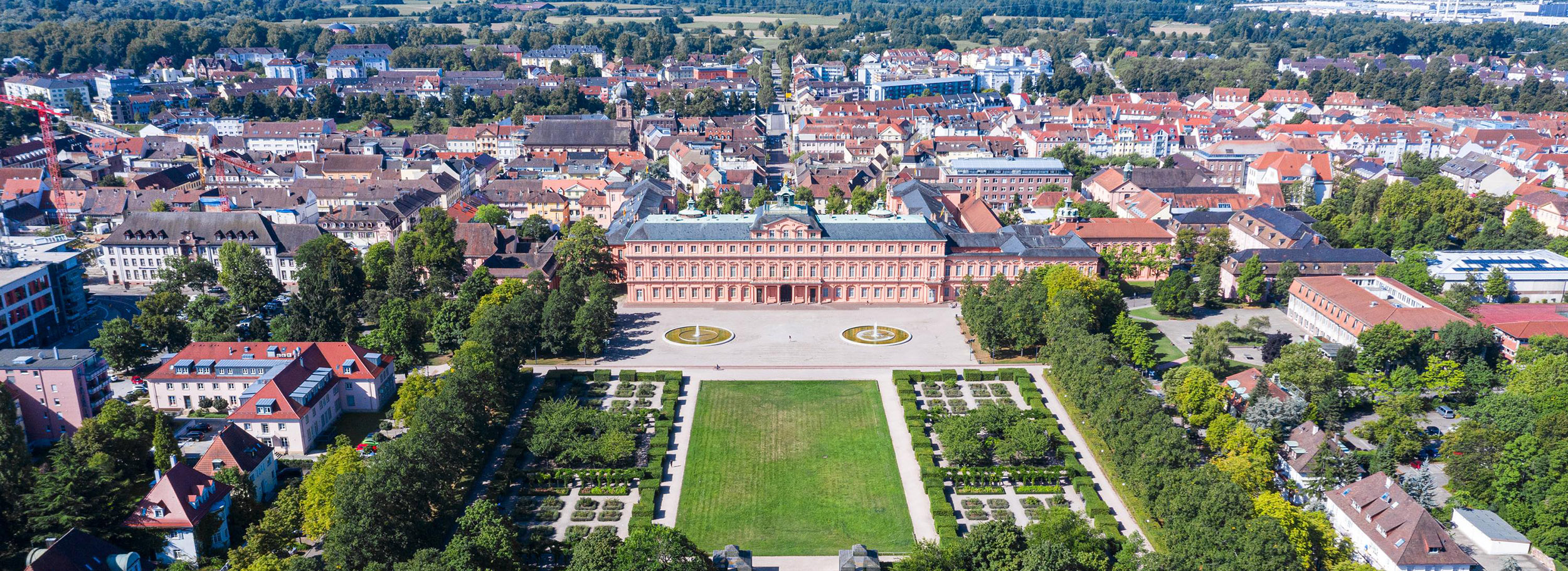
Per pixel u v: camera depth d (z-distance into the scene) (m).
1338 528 198.88
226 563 184.12
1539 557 191.25
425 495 188.88
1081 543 176.75
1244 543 169.62
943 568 173.12
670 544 168.88
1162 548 190.62
